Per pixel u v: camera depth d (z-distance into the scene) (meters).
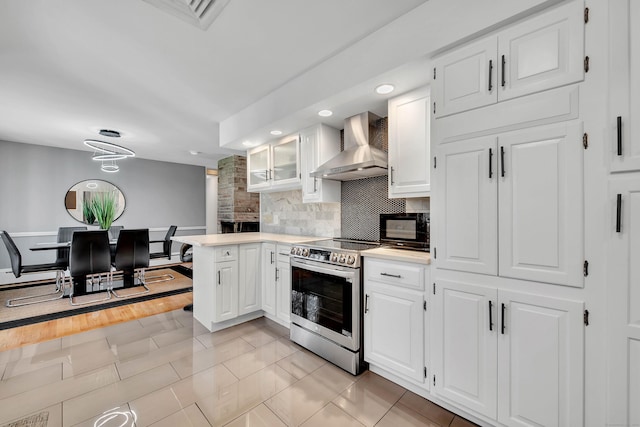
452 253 1.49
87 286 4.22
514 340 1.29
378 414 1.55
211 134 3.96
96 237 3.52
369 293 1.92
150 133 3.91
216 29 1.71
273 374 1.93
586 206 1.10
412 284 1.68
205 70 2.21
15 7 1.49
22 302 3.45
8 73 2.22
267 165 3.30
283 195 3.61
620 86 1.03
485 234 1.37
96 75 2.27
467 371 1.45
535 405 1.24
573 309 1.14
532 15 1.22
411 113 1.94
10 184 4.45
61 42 1.82
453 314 1.49
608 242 1.06
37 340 2.41
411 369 1.70
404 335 1.73
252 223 5.56
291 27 1.70
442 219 1.53
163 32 1.73
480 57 1.37
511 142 1.29
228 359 2.12
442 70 1.50
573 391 1.14
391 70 1.67
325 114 2.41
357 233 2.73
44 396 1.66
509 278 1.30
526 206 1.25
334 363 2.06
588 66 1.09
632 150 1.01
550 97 1.18
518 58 1.26
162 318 2.94
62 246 3.47
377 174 2.44
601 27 1.06
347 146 2.48
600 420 1.08
